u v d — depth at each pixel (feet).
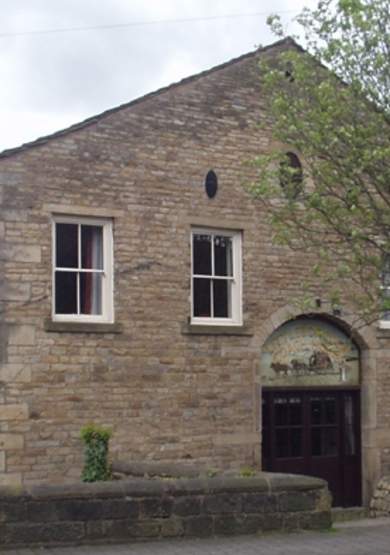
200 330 60.03
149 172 59.16
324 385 65.51
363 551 41.52
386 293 45.88
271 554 40.04
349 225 43.88
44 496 40.75
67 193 56.39
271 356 63.46
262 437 62.85
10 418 53.78
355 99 43.88
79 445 55.47
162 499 42.80
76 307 57.00
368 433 66.33
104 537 41.65
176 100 60.44
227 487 44.06
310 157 45.73
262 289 62.54
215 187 61.36
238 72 62.90
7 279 54.29
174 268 59.57
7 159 54.75
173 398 58.85
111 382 56.85
